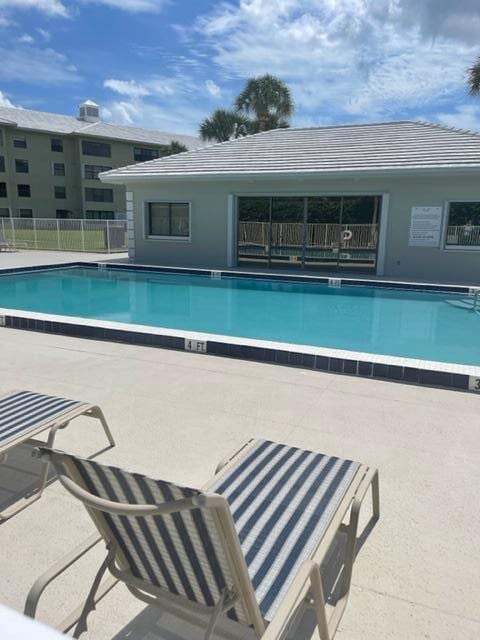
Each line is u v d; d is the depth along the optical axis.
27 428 2.92
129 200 17.34
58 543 2.51
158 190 16.86
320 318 10.30
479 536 2.60
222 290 13.43
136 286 13.96
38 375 5.20
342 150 15.15
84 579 2.24
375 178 13.88
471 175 12.87
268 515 2.09
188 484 3.07
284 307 11.40
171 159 17.45
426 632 1.98
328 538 1.94
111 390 4.76
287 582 1.73
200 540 1.53
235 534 1.44
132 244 17.72
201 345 6.19
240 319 10.22
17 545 2.49
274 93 29.59
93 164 51.66
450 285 12.32
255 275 14.37
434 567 2.36
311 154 15.30
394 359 5.41
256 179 14.79
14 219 22.83
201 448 3.55
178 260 17.12
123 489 1.56
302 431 3.88
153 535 1.64
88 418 4.07
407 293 12.71
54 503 2.87
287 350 5.71
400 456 3.47
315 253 15.47
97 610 2.08
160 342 6.49
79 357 5.94
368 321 10.01
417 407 4.42
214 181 15.78
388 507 2.85
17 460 3.35
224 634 1.90
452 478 3.18
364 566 2.36
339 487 2.32
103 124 54.16
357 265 14.95
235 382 5.05
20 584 2.21
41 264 16.08
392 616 2.06
